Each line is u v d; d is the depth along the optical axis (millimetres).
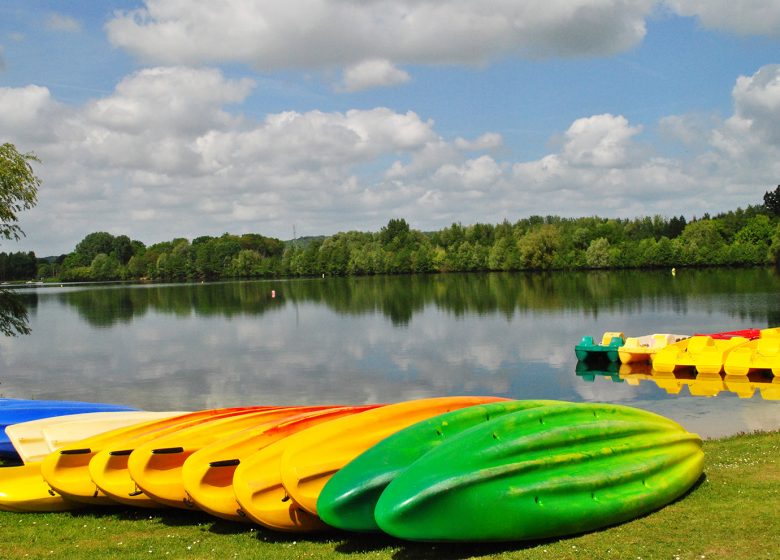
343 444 8719
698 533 7277
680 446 9070
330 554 7676
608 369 26641
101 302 76125
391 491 7168
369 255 121438
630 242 102000
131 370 29578
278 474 8445
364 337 38062
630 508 7785
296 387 24766
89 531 9008
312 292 82625
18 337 42500
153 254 151250
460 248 114062
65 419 12188
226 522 9102
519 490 7285
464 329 40062
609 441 8383
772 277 76000
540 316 45688
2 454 12961
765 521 7461
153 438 9812
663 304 50531
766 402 19609
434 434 8289
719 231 102625
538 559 6953
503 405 9000
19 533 8992
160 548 8203
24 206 22734
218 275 139750
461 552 7422
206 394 24000
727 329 36438
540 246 103500
